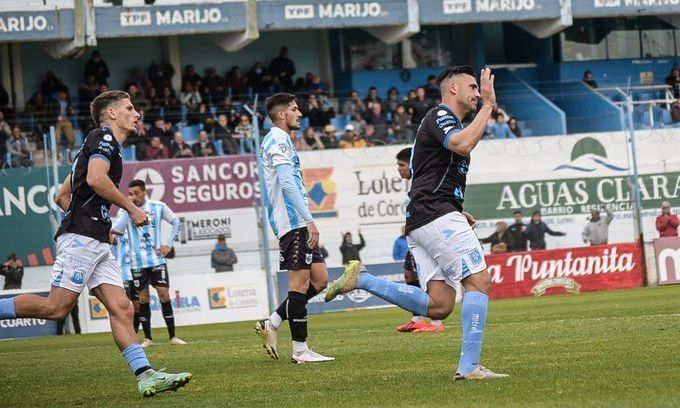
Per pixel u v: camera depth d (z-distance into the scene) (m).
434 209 16.16
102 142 16.11
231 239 52.78
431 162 16.23
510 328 28.20
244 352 26.17
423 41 72.12
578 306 38.81
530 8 66.94
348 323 38.81
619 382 14.59
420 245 16.84
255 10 63.53
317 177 54.62
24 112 60.22
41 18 60.53
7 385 20.52
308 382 17.53
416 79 71.75
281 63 66.62
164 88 63.75
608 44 73.31
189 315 47.56
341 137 61.34
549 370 16.72
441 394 14.49
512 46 76.06
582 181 56.72
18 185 49.62
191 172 52.47
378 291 17.61
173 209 52.19
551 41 73.19
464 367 16.03
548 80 73.12
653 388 13.76
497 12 66.50
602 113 67.19
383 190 55.22
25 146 53.88
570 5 67.31
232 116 61.16
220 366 22.11
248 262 52.88
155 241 33.19
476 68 72.38
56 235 16.48
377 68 71.25
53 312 16.30
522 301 46.59
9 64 64.88
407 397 14.44
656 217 56.22
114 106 16.50
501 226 55.19
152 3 63.19
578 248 51.97
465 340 16.06
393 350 23.56
